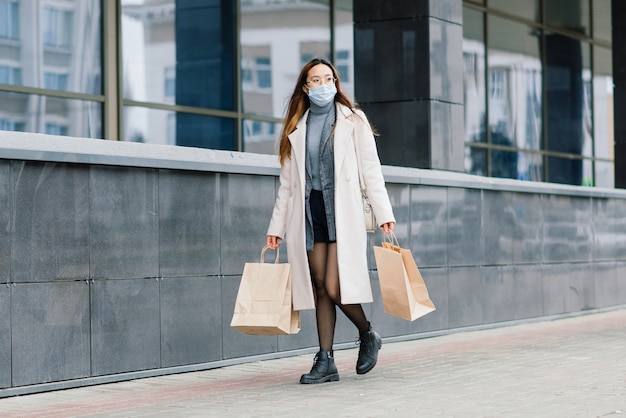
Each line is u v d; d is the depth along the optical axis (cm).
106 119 1481
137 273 833
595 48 2661
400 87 1320
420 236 1148
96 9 1476
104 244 807
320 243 785
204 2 1630
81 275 789
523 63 2362
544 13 2447
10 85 1361
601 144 2692
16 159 744
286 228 793
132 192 830
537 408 648
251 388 768
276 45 1745
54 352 770
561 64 2520
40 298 761
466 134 2167
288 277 767
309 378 780
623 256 1608
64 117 1429
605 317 1445
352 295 771
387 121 1329
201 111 1623
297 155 780
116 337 816
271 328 762
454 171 1344
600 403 668
